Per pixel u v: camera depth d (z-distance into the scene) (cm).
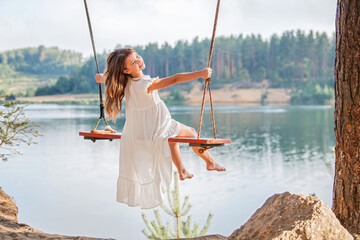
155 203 307
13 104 494
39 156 4812
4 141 491
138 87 315
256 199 3102
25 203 2705
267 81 15988
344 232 298
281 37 16038
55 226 2233
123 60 320
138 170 314
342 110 395
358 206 388
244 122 9369
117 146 6053
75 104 16212
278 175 4081
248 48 16150
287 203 308
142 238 2047
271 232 291
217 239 397
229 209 2791
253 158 5175
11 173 3750
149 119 315
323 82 15338
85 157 4922
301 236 285
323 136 7300
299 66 15650
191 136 326
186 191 3381
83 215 2494
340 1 396
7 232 351
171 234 878
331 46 15362
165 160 309
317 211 294
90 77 18025
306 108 13575
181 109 12531
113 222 2362
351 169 391
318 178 3938
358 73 383
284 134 7575
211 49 307
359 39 381
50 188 3191
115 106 328
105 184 3447
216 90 15750
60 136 6600
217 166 315
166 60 16375
